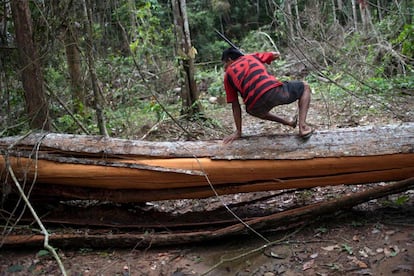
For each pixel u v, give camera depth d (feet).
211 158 12.16
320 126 22.82
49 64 20.38
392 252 10.43
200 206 15.30
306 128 11.95
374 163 11.84
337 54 29.86
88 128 21.98
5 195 12.92
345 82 30.40
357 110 24.49
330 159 11.85
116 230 13.07
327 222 12.53
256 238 12.33
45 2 17.61
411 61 29.50
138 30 25.82
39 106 15.93
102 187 12.93
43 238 12.19
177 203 15.80
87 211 13.92
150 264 11.34
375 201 13.80
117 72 25.80
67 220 13.44
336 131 12.27
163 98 28.32
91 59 18.51
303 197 14.82
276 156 11.94
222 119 27.20
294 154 11.93
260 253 11.37
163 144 12.64
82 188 13.19
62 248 12.40
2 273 11.23
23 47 15.56
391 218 12.32
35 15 17.43
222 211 14.03
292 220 12.13
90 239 12.12
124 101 27.30
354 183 12.55
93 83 18.65
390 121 21.57
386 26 35.42
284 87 11.68
